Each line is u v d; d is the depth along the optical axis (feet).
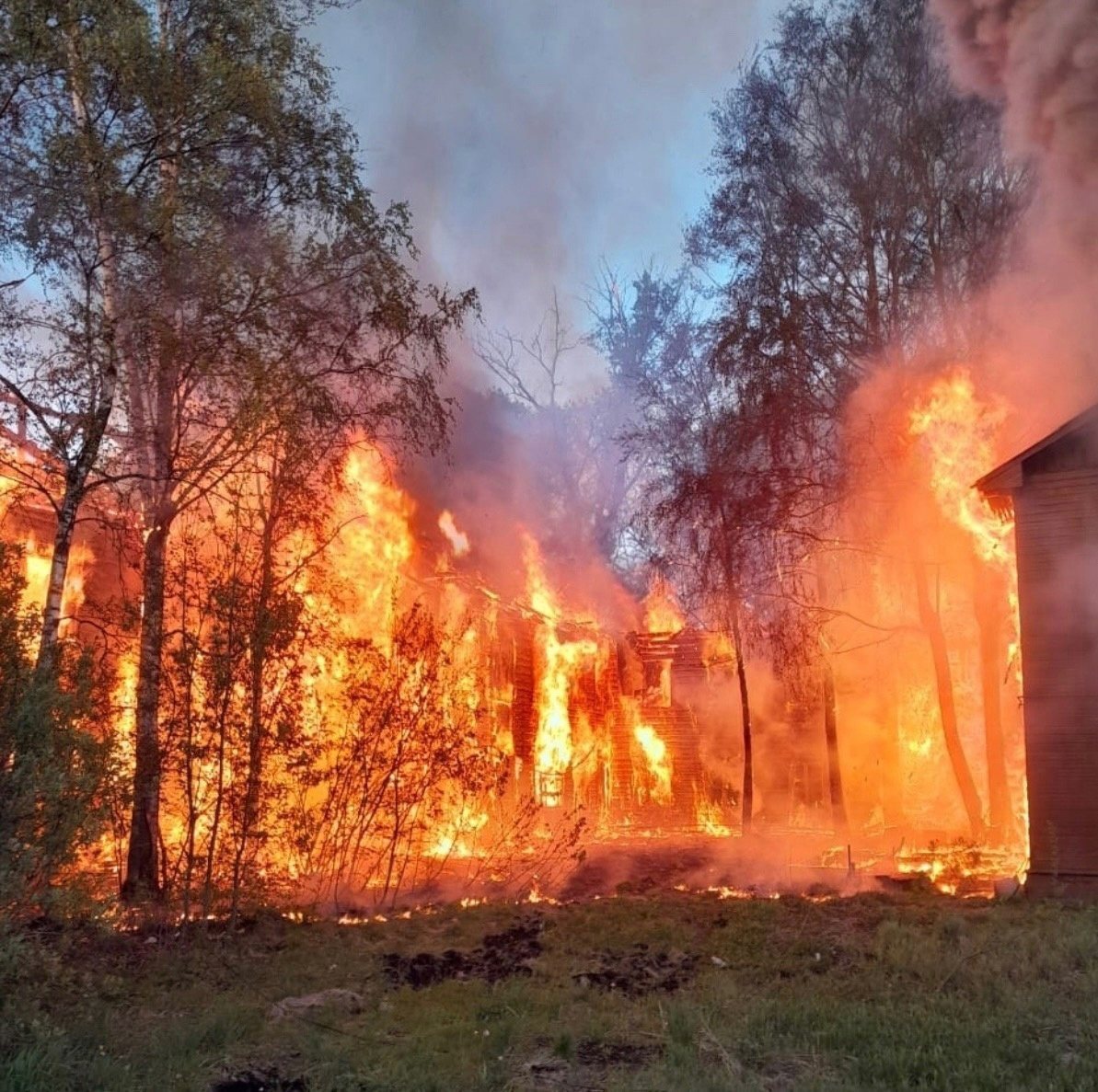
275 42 36.83
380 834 39.50
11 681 22.40
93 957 26.91
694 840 65.00
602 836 67.92
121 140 34.04
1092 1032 19.66
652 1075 17.95
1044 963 25.02
